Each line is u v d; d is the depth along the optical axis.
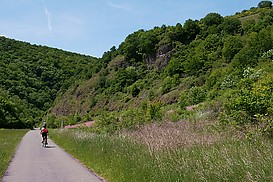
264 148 7.06
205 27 85.06
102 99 75.44
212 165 6.70
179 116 21.12
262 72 21.56
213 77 49.47
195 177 6.80
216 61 65.38
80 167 12.96
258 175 5.54
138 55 84.62
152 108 23.23
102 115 27.30
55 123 68.62
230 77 36.84
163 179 7.64
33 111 106.88
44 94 116.19
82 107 80.00
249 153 6.83
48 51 143.88
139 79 75.31
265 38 54.94
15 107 95.00
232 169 6.16
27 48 138.75
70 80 109.81
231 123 10.74
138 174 8.70
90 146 16.19
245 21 85.12
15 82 111.44
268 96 10.15
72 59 141.50
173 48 79.69
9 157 16.77
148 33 87.38
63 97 94.12
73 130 31.55
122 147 12.28
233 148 7.73
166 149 9.55
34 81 119.38
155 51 81.69
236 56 54.16
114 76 81.00
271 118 9.06
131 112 26.27
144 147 10.85
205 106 20.42
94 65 100.31
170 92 59.75
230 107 11.21
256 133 8.98
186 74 65.88
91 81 87.56
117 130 20.48
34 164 14.25
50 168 12.91
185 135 11.12
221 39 72.62
